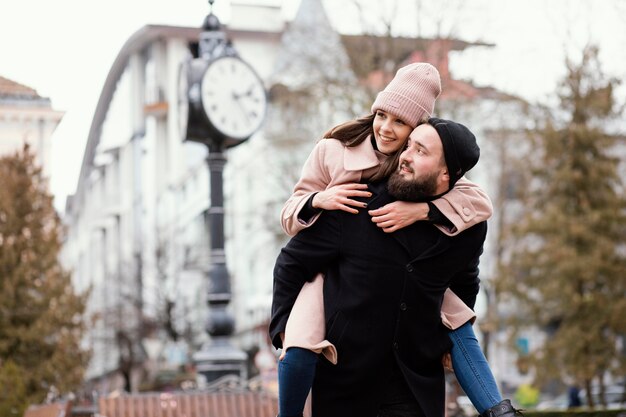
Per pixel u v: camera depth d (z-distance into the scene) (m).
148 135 80.31
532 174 30.86
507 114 32.91
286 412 3.86
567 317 29.73
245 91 17.84
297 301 3.91
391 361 3.87
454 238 3.87
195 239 68.25
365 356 3.82
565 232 29.50
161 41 78.69
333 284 3.89
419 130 3.80
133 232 81.62
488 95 32.12
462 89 31.48
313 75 32.34
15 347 26.61
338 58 31.86
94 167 97.00
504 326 31.70
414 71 3.91
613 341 29.19
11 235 27.50
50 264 27.62
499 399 3.91
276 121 37.25
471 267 4.05
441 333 3.97
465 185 3.96
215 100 17.59
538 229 29.73
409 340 3.86
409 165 3.80
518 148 35.00
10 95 33.97
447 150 3.77
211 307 17.41
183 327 56.22
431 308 3.88
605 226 29.92
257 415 13.78
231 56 17.73
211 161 17.75
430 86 3.91
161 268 54.28
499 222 35.72
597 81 30.53
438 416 3.90
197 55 18.45
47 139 34.41
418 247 3.84
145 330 52.69
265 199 53.25
